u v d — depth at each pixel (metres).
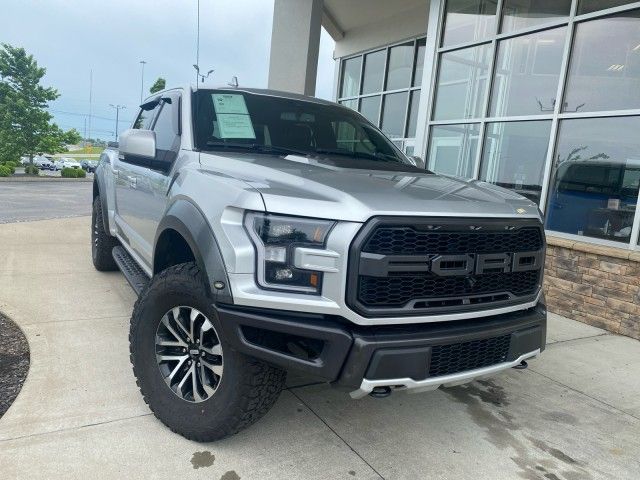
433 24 8.34
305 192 2.34
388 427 3.00
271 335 2.35
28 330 4.00
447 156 8.19
